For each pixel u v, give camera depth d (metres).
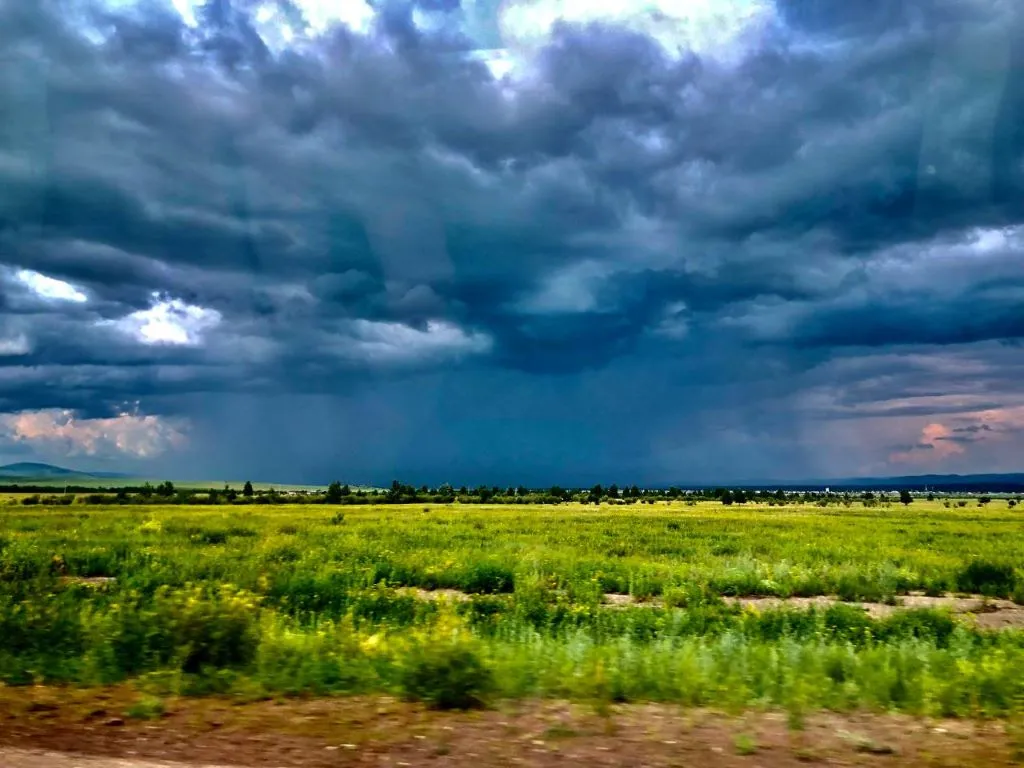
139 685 8.30
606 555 29.88
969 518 70.31
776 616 14.32
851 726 6.90
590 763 5.84
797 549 32.06
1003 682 8.19
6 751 6.01
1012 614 18.34
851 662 9.28
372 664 8.85
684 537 39.81
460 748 6.20
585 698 7.72
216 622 9.38
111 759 5.81
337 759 5.93
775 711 7.43
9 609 11.12
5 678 8.57
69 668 8.91
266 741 6.41
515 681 7.97
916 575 22.61
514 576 20.55
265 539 33.41
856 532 45.47
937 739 6.52
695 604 16.81
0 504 85.06
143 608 12.03
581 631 12.34
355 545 30.72
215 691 8.16
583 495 169.75
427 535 37.69
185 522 45.44
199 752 6.09
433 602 15.96
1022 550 34.06
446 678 7.70
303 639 10.21
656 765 5.80
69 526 42.66
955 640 12.30
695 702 7.69
